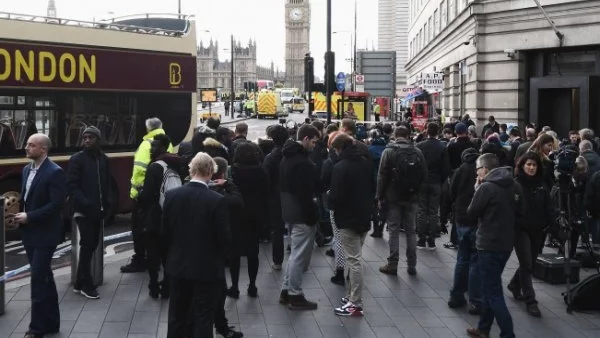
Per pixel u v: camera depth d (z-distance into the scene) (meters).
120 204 13.97
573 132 14.41
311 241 8.20
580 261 10.33
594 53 22.05
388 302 8.59
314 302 8.46
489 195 6.96
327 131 12.04
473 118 26.44
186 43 15.12
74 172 8.40
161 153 8.55
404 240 12.63
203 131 11.30
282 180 8.12
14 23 12.02
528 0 23.31
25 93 12.17
